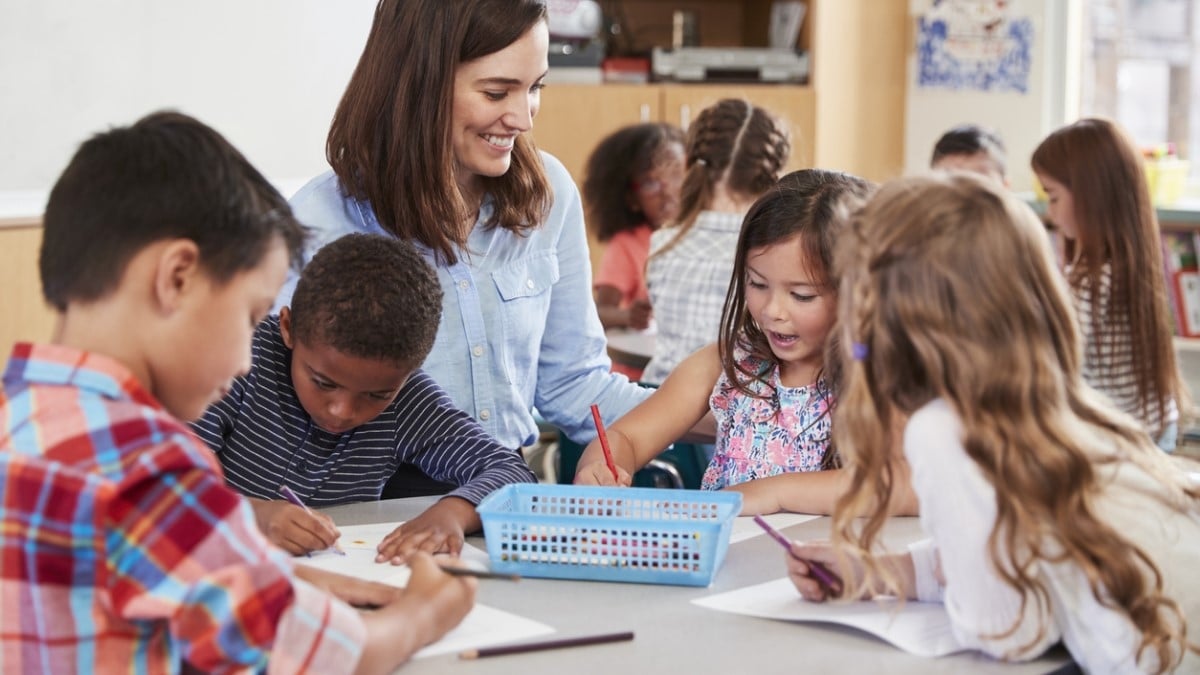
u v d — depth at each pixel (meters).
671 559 1.30
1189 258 3.70
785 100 4.57
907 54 4.84
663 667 1.09
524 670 1.09
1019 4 4.71
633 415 1.80
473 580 1.18
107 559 0.91
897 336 1.10
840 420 1.17
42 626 0.91
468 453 1.62
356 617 1.02
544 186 1.86
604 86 4.50
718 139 2.89
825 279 1.59
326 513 1.56
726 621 1.20
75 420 0.93
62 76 2.65
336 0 3.46
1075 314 1.15
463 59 1.69
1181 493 1.21
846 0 4.64
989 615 1.10
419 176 1.72
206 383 1.01
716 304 2.84
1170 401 2.64
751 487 1.59
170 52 2.95
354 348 1.43
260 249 1.00
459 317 1.81
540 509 1.46
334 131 1.78
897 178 1.16
